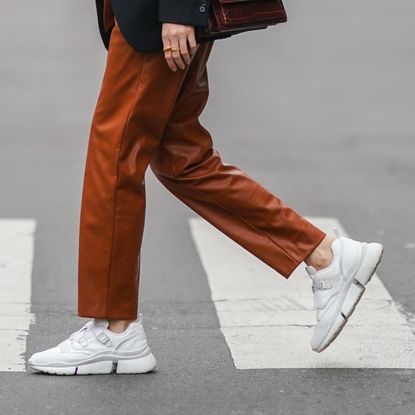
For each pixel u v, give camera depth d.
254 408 5.36
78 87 17.33
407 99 16.64
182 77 5.41
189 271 8.16
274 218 5.62
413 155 12.93
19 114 15.21
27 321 6.89
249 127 14.52
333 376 5.81
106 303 5.61
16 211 10.04
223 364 6.00
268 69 19.22
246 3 5.29
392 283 7.83
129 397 5.48
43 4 27.59
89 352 5.73
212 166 5.62
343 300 5.71
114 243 5.53
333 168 12.15
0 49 20.94
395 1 28.77
